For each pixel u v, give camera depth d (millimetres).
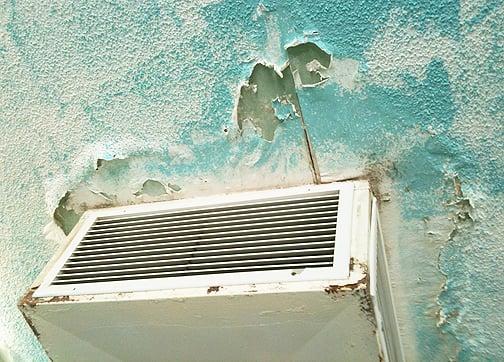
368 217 793
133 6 822
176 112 902
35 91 939
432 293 947
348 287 695
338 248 749
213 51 832
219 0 786
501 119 767
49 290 866
